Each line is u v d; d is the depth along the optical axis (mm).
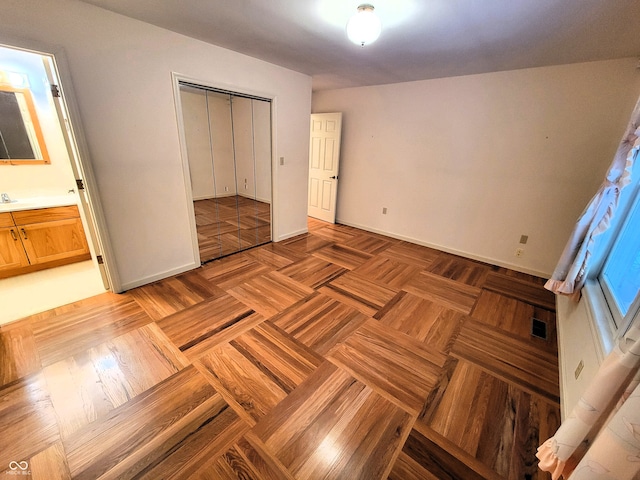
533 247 3150
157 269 2678
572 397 1402
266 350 1859
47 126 2793
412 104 3664
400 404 1508
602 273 1904
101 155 2094
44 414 1377
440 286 2834
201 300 2408
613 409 867
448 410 1482
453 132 3420
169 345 1863
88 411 1400
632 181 1686
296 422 1388
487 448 1299
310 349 1886
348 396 1545
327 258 3434
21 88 2605
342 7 1709
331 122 4480
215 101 2852
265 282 2773
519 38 2055
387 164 4125
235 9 1807
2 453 1213
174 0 1718
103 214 2203
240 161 3270
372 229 4582
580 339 1601
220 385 1578
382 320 2236
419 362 1810
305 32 2117
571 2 1522
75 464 1179
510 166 3117
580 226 1921
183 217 2754
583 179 2748
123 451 1231
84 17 1820
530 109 2869
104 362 1702
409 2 1597
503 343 2014
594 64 2486
